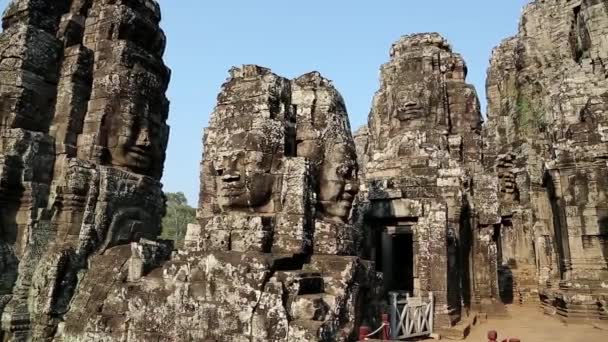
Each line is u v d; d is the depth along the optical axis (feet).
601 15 64.34
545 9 108.68
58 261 25.26
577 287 53.93
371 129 76.33
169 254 25.98
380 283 24.59
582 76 60.03
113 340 21.68
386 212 46.44
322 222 22.17
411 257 58.80
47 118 29.81
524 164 94.58
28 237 26.53
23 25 29.25
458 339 41.09
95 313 23.20
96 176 28.07
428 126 64.80
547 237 77.00
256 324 18.34
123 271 24.30
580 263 55.06
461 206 51.52
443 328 42.19
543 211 78.54
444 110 65.72
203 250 21.84
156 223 31.91
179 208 147.95
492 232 60.13
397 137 57.57
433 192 51.72
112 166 29.86
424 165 53.26
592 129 56.85
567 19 102.58
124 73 30.60
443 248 44.19
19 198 27.37
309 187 22.07
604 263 53.67
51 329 24.53
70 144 29.35
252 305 18.63
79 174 27.53
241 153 22.08
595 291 52.90
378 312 23.59
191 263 21.13
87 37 32.37
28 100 28.68
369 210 47.03
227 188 22.07
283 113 23.35
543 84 100.22
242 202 21.88
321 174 23.93
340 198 23.90
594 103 57.72
